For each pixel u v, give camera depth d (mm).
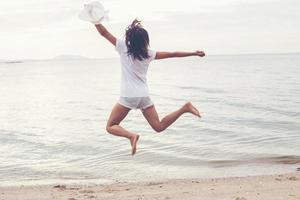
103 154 18094
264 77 77750
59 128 27281
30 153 18859
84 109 39375
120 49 6027
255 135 21422
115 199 10406
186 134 22625
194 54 5988
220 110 33188
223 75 97625
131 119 30000
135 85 6012
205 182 12500
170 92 53438
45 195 11219
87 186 12562
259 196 10203
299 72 93938
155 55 5977
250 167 14820
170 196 10578
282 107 33000
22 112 38531
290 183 11766
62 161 16984
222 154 17219
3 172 15141
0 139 23062
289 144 18734
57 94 60312
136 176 14078
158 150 18406
